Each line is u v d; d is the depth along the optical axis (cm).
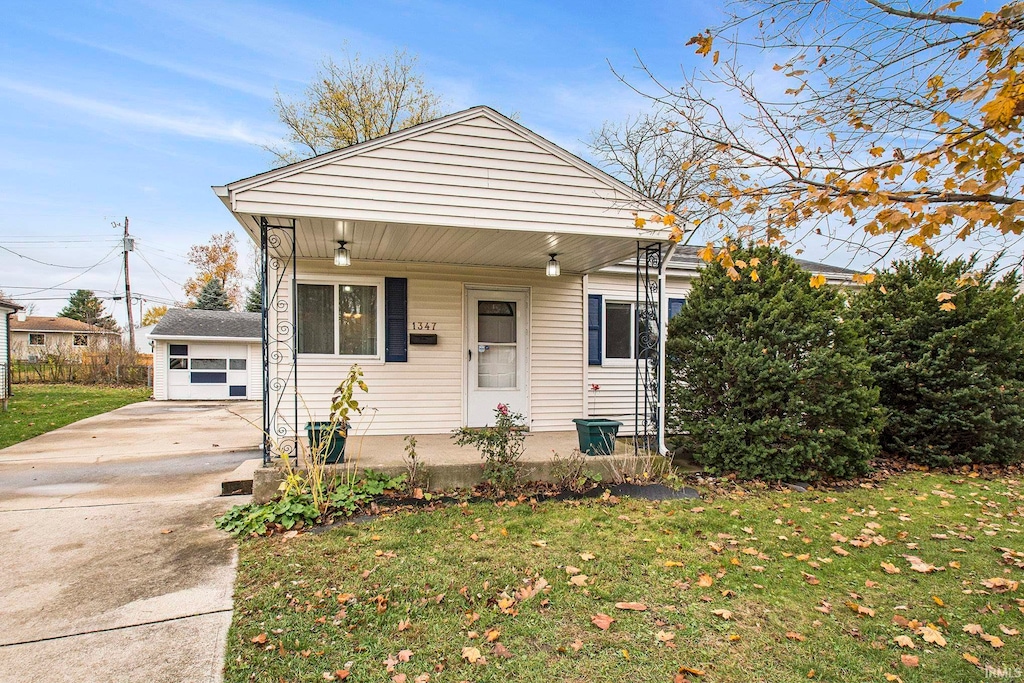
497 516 490
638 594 337
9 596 337
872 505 537
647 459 622
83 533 454
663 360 665
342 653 272
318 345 734
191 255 3612
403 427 759
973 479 661
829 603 327
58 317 3997
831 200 298
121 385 2214
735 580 358
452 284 781
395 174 538
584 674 255
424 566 375
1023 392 712
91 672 256
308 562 383
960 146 262
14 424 1126
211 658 268
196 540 436
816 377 631
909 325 756
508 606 318
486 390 799
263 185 505
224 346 1847
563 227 583
